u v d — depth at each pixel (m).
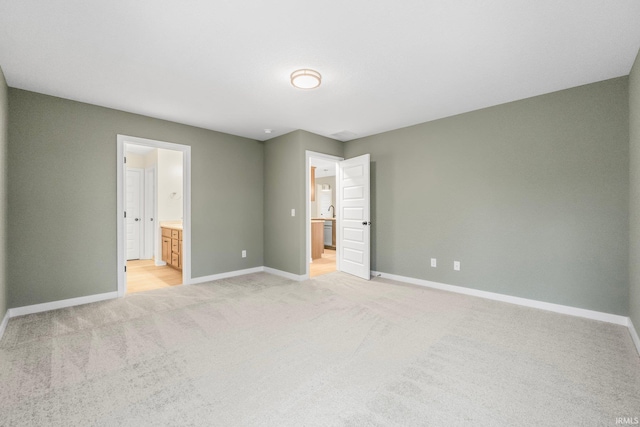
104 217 3.40
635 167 2.36
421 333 2.49
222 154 4.52
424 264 4.02
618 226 2.68
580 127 2.86
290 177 4.54
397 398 1.64
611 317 2.71
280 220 4.73
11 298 2.85
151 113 3.63
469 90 2.97
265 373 1.89
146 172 6.43
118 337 2.41
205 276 4.33
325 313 2.97
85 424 1.43
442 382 1.79
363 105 3.38
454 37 2.06
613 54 2.29
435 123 3.89
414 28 1.96
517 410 1.54
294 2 1.70
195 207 4.22
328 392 1.70
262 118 3.84
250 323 2.71
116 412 1.52
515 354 2.13
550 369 1.93
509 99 3.21
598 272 2.78
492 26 1.93
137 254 6.37
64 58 2.33
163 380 1.81
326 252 7.57
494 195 3.40
